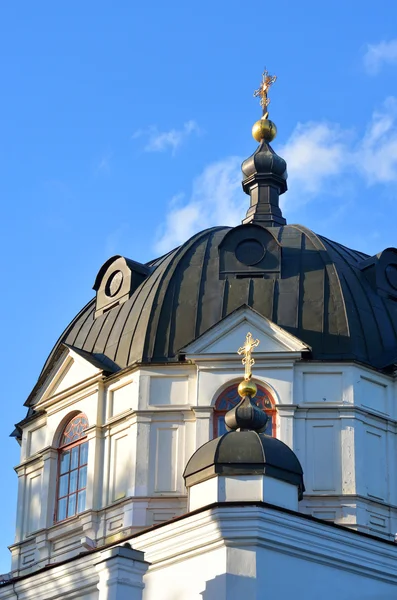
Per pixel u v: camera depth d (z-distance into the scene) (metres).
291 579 38.44
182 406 48.28
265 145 59.81
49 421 51.75
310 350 48.31
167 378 48.84
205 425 47.72
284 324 49.59
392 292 52.31
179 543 39.34
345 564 39.78
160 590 39.44
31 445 52.62
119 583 38.06
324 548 39.31
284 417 47.50
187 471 40.19
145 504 47.25
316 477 46.91
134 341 50.50
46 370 53.03
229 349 48.62
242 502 38.19
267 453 39.56
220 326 48.97
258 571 37.75
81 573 41.00
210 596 38.03
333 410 47.72
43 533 49.88
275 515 38.38
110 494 48.47
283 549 38.50
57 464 51.09
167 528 39.78
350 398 47.88
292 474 39.75
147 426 48.28
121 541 40.94
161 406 48.41
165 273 52.28
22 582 42.81
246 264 51.50
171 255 53.59
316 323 49.62
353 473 46.88
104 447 49.38
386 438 48.22
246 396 41.47
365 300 51.12
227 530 38.12
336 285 50.84
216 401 48.19
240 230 52.03
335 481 46.84
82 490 49.81
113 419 49.28
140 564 38.62
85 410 50.53
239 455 39.47
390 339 50.34
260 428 40.94
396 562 41.00
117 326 51.84
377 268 52.28
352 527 46.19
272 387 47.97
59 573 41.66
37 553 49.91
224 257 51.78
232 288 50.88
